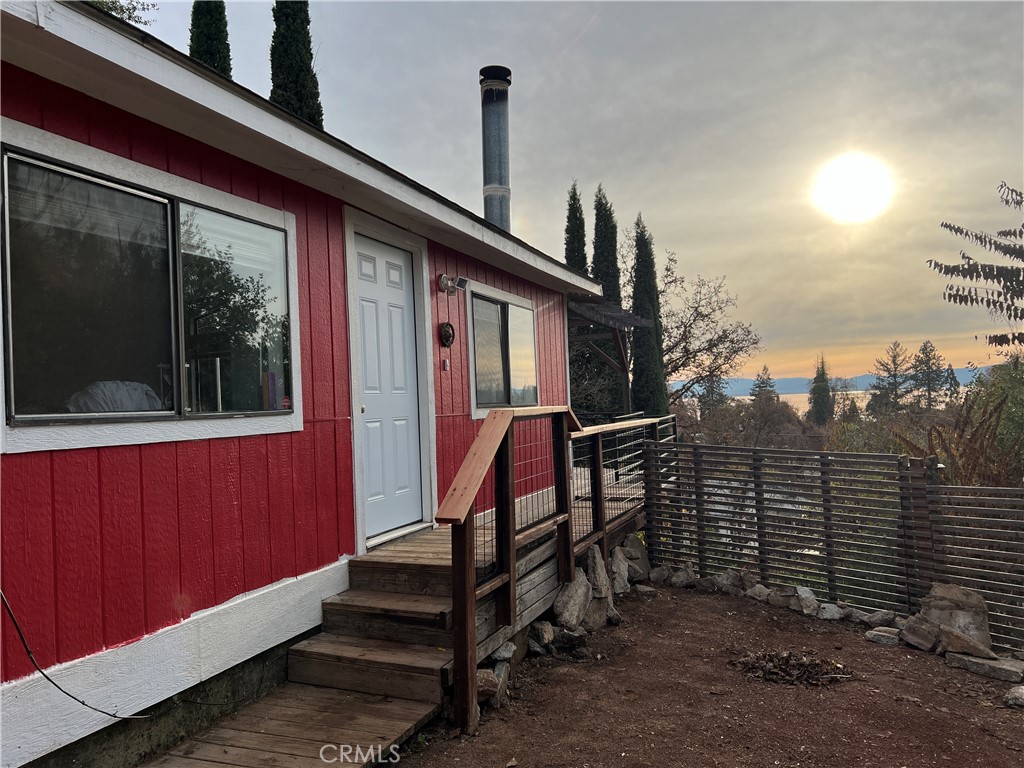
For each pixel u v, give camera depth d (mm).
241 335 3660
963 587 5223
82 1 2404
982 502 5301
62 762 2633
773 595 6062
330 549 4250
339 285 4504
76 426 2705
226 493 3490
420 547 4707
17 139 2541
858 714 3807
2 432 2434
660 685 4199
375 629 3949
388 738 3086
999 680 4410
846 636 5266
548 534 4973
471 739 3383
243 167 3729
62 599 2643
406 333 5367
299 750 2998
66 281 2729
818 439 20516
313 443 4164
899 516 5637
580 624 4992
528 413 4297
